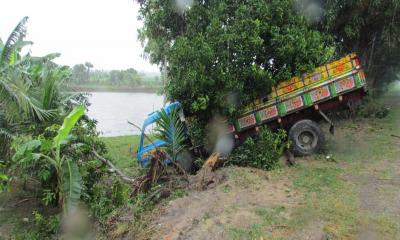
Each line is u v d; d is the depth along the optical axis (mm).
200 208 6633
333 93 9625
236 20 9781
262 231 5621
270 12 9938
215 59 9586
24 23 10055
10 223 8375
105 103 42938
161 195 7508
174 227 6145
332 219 5832
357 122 13453
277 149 9180
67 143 8320
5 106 9008
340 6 12922
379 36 14945
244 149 9188
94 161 8680
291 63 9992
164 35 12438
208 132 10117
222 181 7809
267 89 9883
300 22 10336
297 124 9727
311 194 7004
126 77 61625
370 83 17453
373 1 12672
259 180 7836
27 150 7578
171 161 8195
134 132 23281
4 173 8984
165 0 11297
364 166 8578
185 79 9438
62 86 12000
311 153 9664
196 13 10680
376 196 6715
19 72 9430
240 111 9906
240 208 6484
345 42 14711
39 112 8922
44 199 8391
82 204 8070
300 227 5641
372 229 5465
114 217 7141
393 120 13555
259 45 9578
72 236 7262
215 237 5590
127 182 8625
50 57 12664
